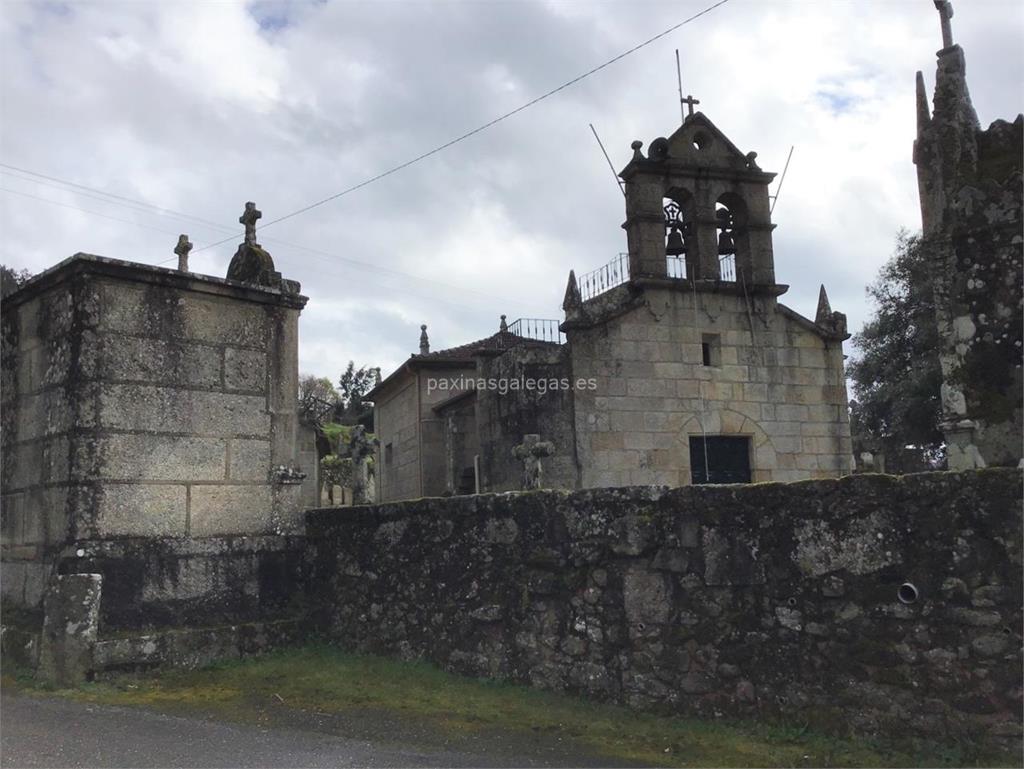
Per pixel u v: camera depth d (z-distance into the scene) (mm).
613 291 15578
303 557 9625
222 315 9297
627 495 7004
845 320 16094
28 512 8633
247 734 6078
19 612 8453
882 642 5773
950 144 8648
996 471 5543
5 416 9227
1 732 5930
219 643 8422
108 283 8383
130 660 7766
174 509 8594
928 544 5699
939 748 5414
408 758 5574
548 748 5836
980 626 5457
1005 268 8219
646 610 6781
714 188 15914
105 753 5488
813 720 5922
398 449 26812
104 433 8156
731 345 15438
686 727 6219
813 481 6207
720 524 6559
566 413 14312
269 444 9555
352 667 8148
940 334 8555
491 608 7711
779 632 6195
